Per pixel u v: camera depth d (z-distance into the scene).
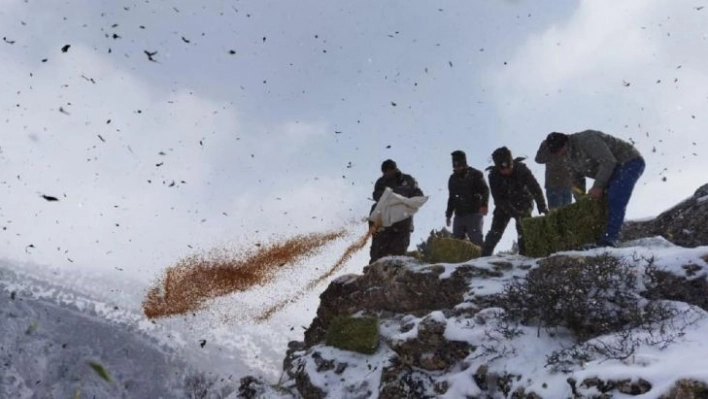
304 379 7.12
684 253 5.36
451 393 5.00
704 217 7.10
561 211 6.43
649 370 3.58
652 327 4.52
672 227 7.52
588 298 5.09
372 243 9.03
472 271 6.85
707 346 3.82
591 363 4.16
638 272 5.30
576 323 5.00
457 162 8.69
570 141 6.42
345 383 6.60
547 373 4.44
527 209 7.73
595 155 6.16
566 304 5.05
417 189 8.97
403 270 7.65
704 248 5.34
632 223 8.45
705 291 5.02
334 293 9.16
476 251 8.20
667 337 4.14
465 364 5.21
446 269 7.16
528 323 5.35
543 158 7.40
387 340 7.00
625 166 6.16
